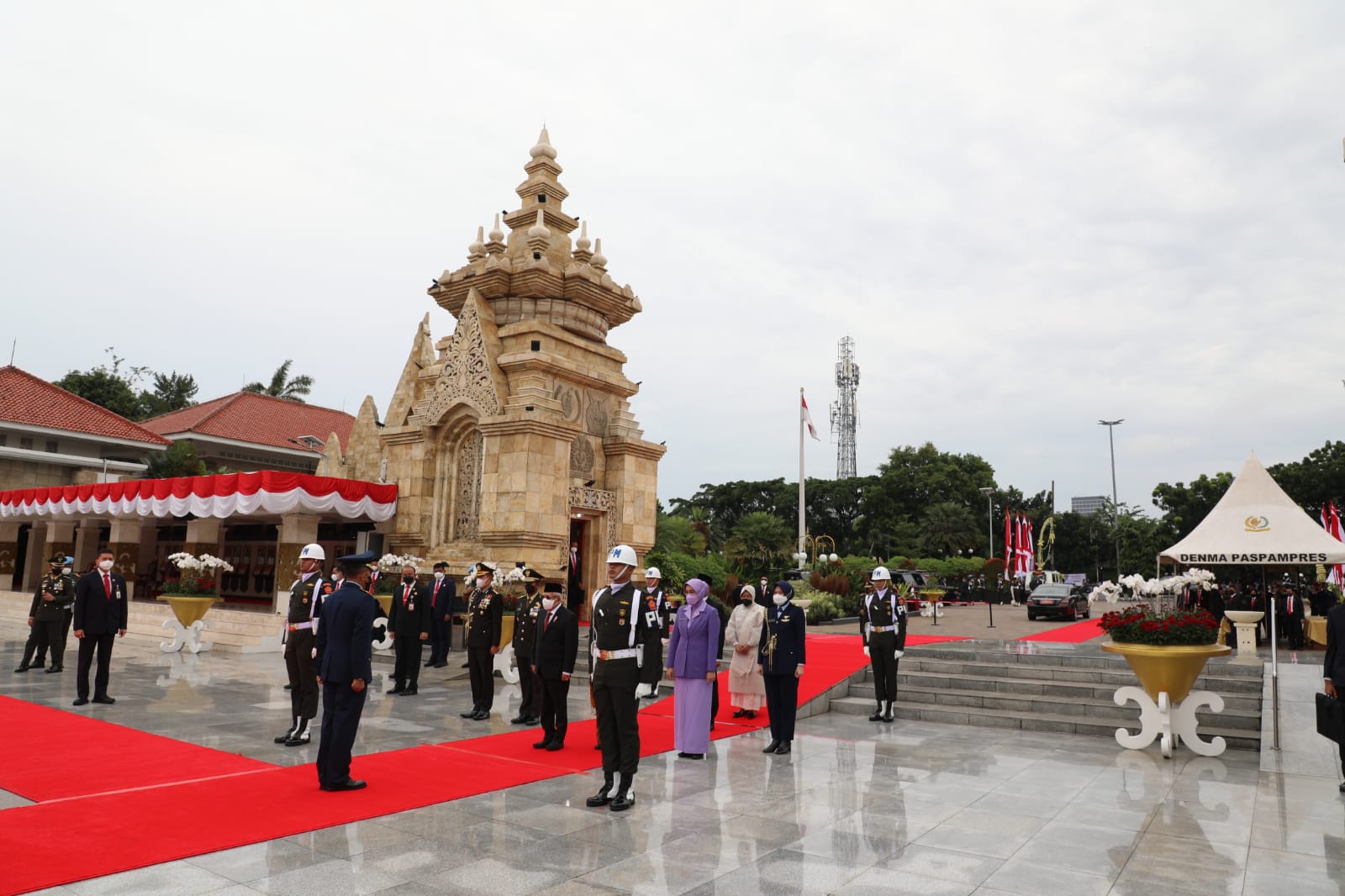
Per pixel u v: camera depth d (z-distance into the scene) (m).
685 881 5.36
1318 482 40.22
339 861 5.57
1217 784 8.34
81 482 35.19
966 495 80.50
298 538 21.66
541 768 8.53
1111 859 5.97
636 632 7.32
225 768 8.09
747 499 85.56
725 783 8.18
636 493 24.45
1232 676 13.05
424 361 26.27
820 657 16.25
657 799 7.46
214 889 5.00
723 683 14.09
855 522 83.06
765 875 5.50
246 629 20.59
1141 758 9.65
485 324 23.06
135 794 7.05
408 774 8.08
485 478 21.66
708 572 27.64
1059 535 85.94
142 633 22.03
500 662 15.45
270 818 6.47
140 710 11.24
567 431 22.05
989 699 12.57
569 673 9.42
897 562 54.81
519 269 23.61
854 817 6.96
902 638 12.13
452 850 5.87
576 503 22.36
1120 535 68.06
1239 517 11.16
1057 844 6.30
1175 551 11.29
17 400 35.88
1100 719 11.45
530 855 5.81
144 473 37.38
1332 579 31.73
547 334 22.77
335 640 7.43
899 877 5.52
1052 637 22.28
